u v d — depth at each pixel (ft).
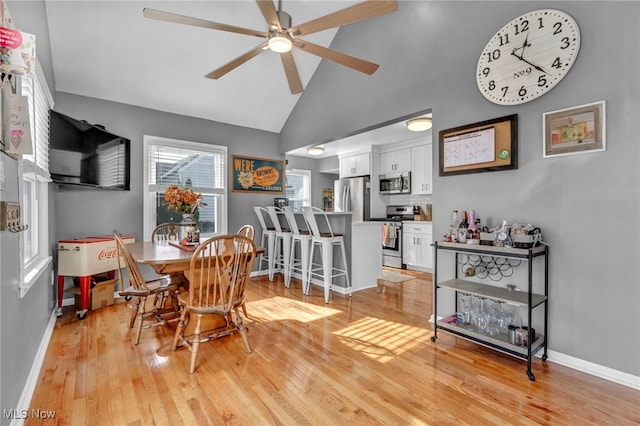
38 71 6.70
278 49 7.27
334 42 12.04
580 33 6.15
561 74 6.36
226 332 8.00
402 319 9.34
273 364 6.59
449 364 6.61
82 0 8.63
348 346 7.48
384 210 20.08
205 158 14.03
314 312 9.96
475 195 7.88
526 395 5.49
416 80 9.20
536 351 6.45
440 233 8.61
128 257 7.16
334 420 4.85
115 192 11.60
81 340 7.76
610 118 5.86
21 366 5.21
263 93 13.73
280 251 15.61
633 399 5.35
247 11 10.09
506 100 7.15
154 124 12.54
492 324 7.45
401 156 18.48
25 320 5.58
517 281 7.27
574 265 6.35
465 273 8.10
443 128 8.50
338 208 20.59
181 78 11.74
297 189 22.12
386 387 5.75
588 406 5.17
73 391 5.58
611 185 5.88
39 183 8.18
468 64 7.93
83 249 9.32
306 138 14.17
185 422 4.79
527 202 6.97
